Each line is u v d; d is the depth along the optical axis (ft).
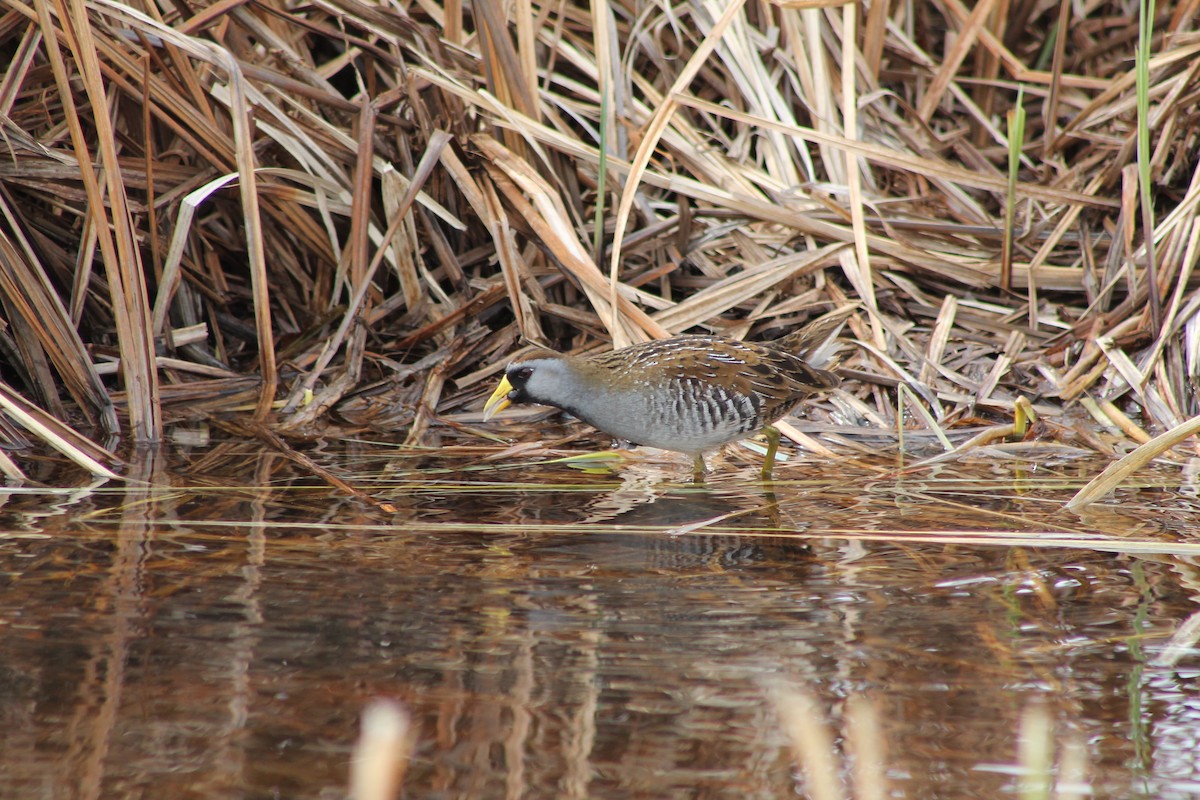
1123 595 21.18
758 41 44.57
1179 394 34.60
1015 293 39.63
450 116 39.01
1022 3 48.16
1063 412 34.99
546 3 43.21
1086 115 43.60
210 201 40.27
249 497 26.96
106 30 36.37
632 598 20.99
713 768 15.33
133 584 21.11
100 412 33.42
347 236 40.55
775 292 39.11
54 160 35.29
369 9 38.99
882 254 39.88
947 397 35.37
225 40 39.73
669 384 29.37
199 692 17.07
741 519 26.09
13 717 16.29
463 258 40.37
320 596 20.77
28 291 32.81
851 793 14.71
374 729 11.43
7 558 22.30
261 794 14.64
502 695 17.16
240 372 38.34
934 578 22.13
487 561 22.89
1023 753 15.71
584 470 30.68
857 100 44.34
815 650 18.81
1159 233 37.73
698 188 39.40
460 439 33.35
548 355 31.42
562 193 39.52
